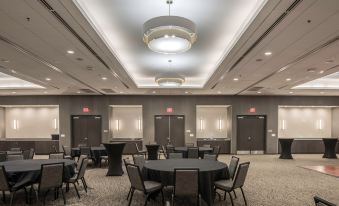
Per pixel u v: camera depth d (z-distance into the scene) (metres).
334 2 3.71
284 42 5.50
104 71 8.42
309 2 3.71
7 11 3.97
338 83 12.41
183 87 12.09
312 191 6.39
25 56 6.55
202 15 5.01
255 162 11.45
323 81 12.16
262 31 4.85
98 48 5.91
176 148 10.05
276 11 4.00
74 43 5.54
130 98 14.99
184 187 4.68
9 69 8.09
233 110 14.98
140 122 15.56
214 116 15.65
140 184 4.87
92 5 4.58
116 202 5.52
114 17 5.07
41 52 6.21
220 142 14.93
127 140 14.80
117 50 7.20
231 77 9.48
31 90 12.79
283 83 10.78
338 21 4.39
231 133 14.90
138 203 5.45
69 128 14.77
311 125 15.62
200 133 15.54
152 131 14.88
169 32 3.96
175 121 15.08
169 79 8.05
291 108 15.63
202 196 4.98
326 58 6.81
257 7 4.23
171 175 5.08
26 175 5.30
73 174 6.12
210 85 11.33
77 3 3.85
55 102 14.91
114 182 7.44
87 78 9.66
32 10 3.95
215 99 15.03
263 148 15.09
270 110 15.03
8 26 4.58
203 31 5.81
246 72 8.59
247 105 15.02
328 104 15.09
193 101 15.05
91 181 7.58
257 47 5.84
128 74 8.95
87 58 6.79
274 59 6.91
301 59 6.90
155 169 5.31
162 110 14.97
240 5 4.61
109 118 14.91
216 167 5.45
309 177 8.10
